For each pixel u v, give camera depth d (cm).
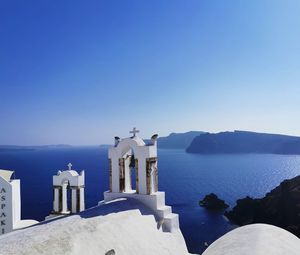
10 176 2647
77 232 1118
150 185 1727
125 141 1819
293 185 5931
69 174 2200
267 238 1037
